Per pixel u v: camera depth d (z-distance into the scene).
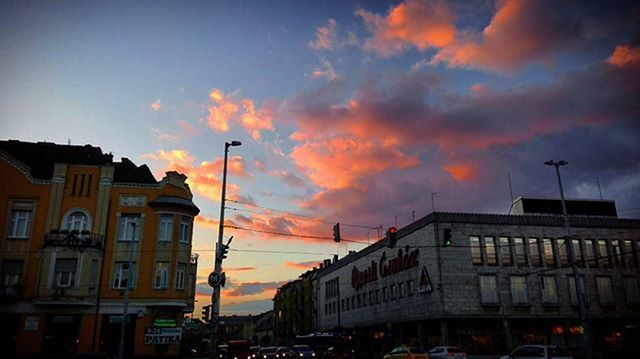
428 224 40.16
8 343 32.59
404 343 44.38
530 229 41.03
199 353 52.31
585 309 30.66
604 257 39.12
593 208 46.16
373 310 51.25
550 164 34.12
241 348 35.75
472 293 37.88
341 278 63.97
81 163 38.69
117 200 36.62
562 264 40.81
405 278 43.75
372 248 52.69
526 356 24.25
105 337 33.81
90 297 33.94
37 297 32.84
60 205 35.66
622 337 40.66
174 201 37.00
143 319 34.34
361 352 49.19
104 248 35.31
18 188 35.53
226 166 27.33
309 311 81.12
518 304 38.47
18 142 41.28
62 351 32.88
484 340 37.81
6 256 34.09
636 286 41.91
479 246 39.41
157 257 35.75
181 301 35.66
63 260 34.28
